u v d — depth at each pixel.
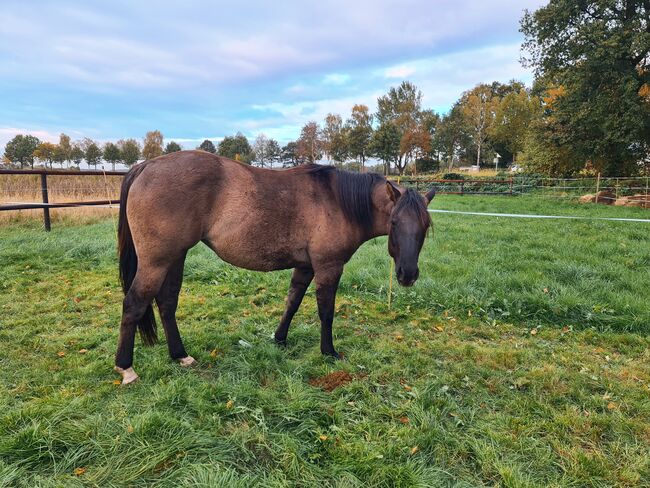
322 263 3.08
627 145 18.81
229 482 1.81
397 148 49.88
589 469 2.09
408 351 3.43
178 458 2.00
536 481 2.01
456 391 2.86
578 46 18.38
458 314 4.35
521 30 20.41
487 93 48.44
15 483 1.84
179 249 2.75
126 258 2.89
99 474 1.89
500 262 6.16
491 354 3.41
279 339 3.52
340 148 56.38
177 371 2.95
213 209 2.78
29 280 5.03
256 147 67.19
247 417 2.41
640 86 18.41
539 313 4.29
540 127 21.70
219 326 3.88
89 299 4.49
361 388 2.76
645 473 2.10
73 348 3.29
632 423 2.47
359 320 4.16
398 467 1.97
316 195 2.99
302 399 2.57
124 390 2.66
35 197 10.84
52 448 2.05
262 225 2.85
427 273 5.50
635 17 18.22
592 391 2.92
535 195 20.80
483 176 28.00
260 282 5.27
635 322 4.00
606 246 7.23
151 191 2.63
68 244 6.66
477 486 1.95
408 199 2.82
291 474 1.95
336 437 2.23
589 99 19.09
